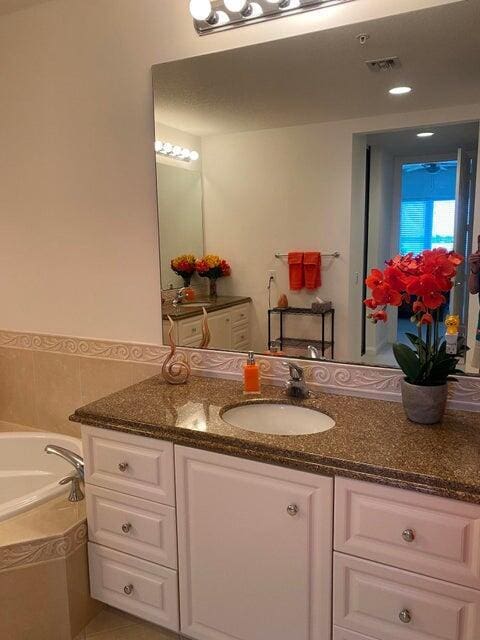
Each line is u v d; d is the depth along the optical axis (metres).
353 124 1.81
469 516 1.24
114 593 1.89
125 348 2.37
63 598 1.84
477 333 1.69
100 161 2.28
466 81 1.62
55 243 2.46
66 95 2.30
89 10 2.18
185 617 1.75
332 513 1.41
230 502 1.57
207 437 1.57
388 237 1.80
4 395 2.76
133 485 1.75
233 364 2.13
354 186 1.84
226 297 2.12
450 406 1.74
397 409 1.74
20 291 2.61
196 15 1.83
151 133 2.15
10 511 1.87
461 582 1.28
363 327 1.85
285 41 1.85
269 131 1.95
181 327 2.22
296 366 1.88
